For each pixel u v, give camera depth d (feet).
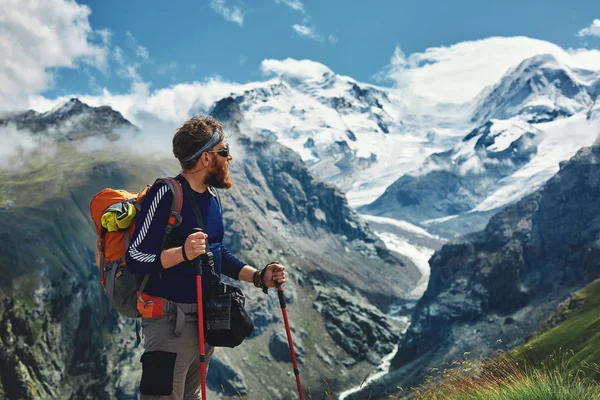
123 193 23.16
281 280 24.81
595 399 24.91
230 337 22.24
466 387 28.63
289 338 24.82
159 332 21.71
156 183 22.36
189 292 21.91
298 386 24.50
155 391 21.20
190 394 23.15
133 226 22.39
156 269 21.22
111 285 22.06
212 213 23.22
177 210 22.00
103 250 22.39
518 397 26.25
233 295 22.79
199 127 22.68
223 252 25.26
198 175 22.91
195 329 22.11
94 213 22.59
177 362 21.61
